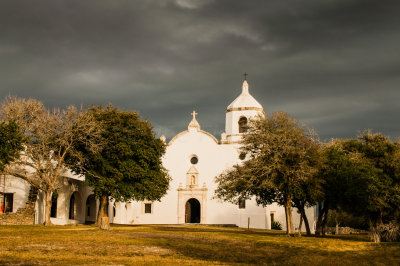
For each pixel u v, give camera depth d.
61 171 46.41
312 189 38.03
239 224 62.16
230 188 40.44
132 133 44.44
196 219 65.56
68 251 24.36
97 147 41.78
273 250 29.75
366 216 40.41
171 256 24.97
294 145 38.59
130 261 22.23
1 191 42.50
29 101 41.81
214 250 28.42
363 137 40.50
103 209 44.50
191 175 65.19
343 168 37.72
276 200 42.34
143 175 44.12
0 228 35.06
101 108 45.78
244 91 69.25
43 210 44.91
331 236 43.12
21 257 21.16
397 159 36.22
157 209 65.25
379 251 29.95
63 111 42.34
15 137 35.72
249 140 40.25
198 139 66.19
